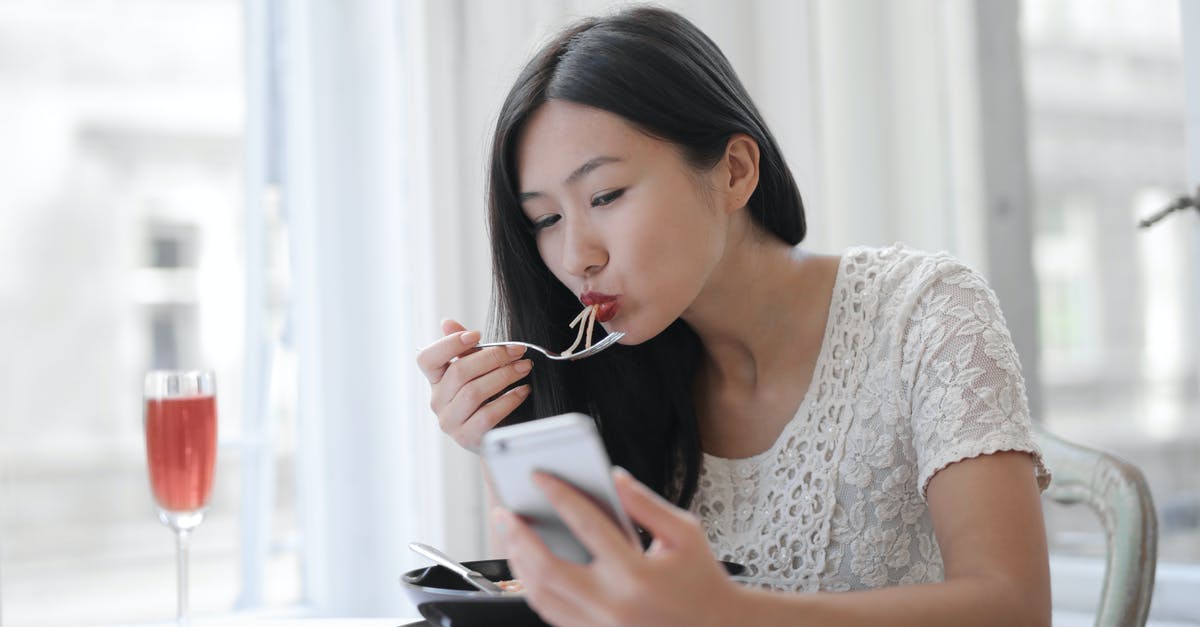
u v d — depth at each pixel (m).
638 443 1.42
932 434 1.13
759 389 1.38
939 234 2.64
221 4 2.49
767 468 1.36
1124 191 2.39
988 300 1.21
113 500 2.46
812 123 2.53
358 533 2.36
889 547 1.29
